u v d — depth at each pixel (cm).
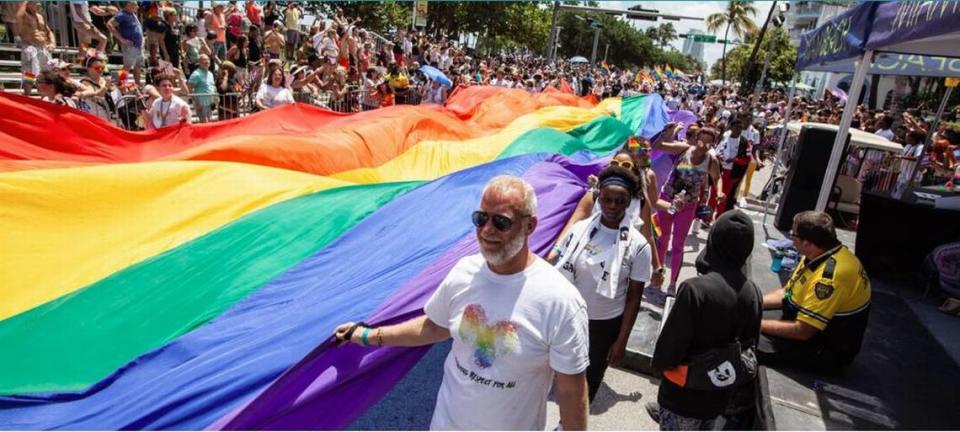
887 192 639
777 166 1100
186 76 1179
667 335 285
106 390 263
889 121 1375
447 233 373
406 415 405
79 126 505
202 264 344
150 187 403
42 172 372
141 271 335
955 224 576
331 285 321
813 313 360
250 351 262
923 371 399
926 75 841
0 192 347
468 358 220
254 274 337
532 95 1113
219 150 500
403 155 648
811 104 3056
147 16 1124
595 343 345
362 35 2000
